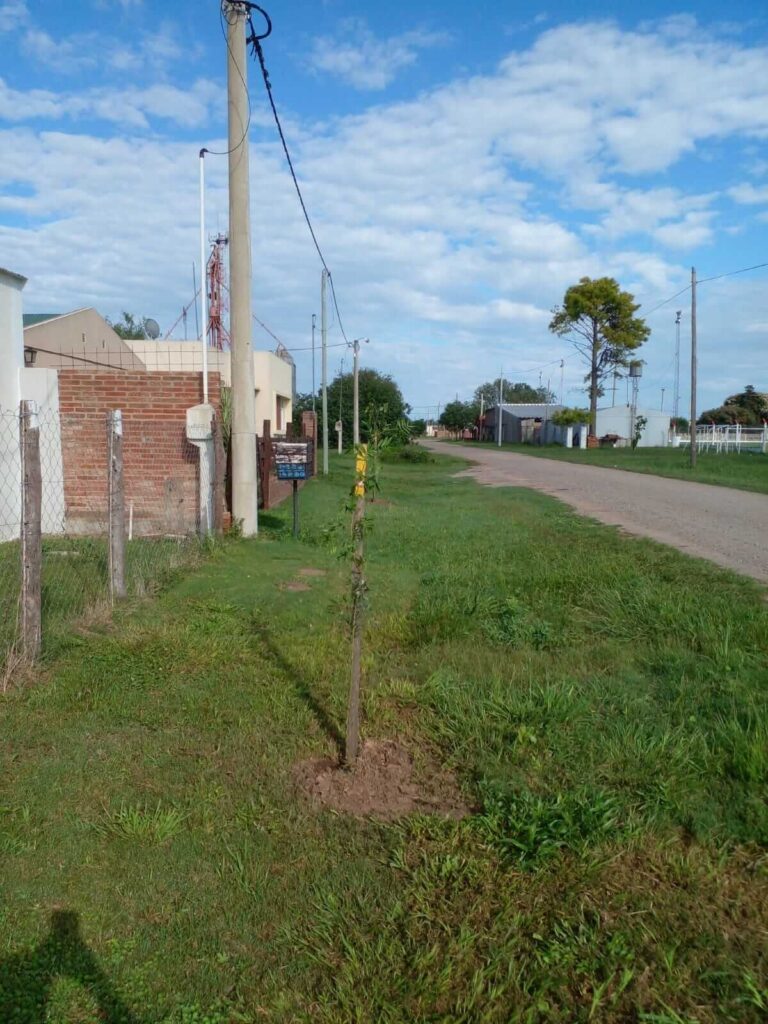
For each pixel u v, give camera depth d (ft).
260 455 49.78
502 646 20.02
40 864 10.32
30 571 17.03
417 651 19.70
